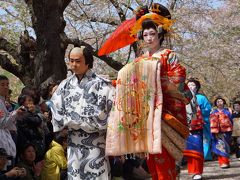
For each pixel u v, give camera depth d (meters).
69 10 19.69
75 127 4.77
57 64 12.34
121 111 4.42
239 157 14.05
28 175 6.37
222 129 11.34
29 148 6.47
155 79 4.32
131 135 4.37
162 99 4.31
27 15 15.93
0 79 6.18
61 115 4.83
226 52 25.53
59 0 12.75
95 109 4.71
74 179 4.79
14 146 6.13
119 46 5.37
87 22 19.81
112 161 7.19
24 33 13.70
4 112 6.03
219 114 11.37
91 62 4.85
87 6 20.16
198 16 22.83
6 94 6.27
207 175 10.05
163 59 4.42
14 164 6.37
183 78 4.37
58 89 4.91
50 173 6.83
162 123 4.30
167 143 4.30
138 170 8.03
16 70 13.92
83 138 4.77
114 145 4.43
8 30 16.03
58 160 6.93
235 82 29.94
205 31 23.53
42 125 6.80
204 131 9.33
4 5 16.06
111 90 4.77
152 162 4.41
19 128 6.49
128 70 4.44
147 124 4.30
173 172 4.40
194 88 9.06
